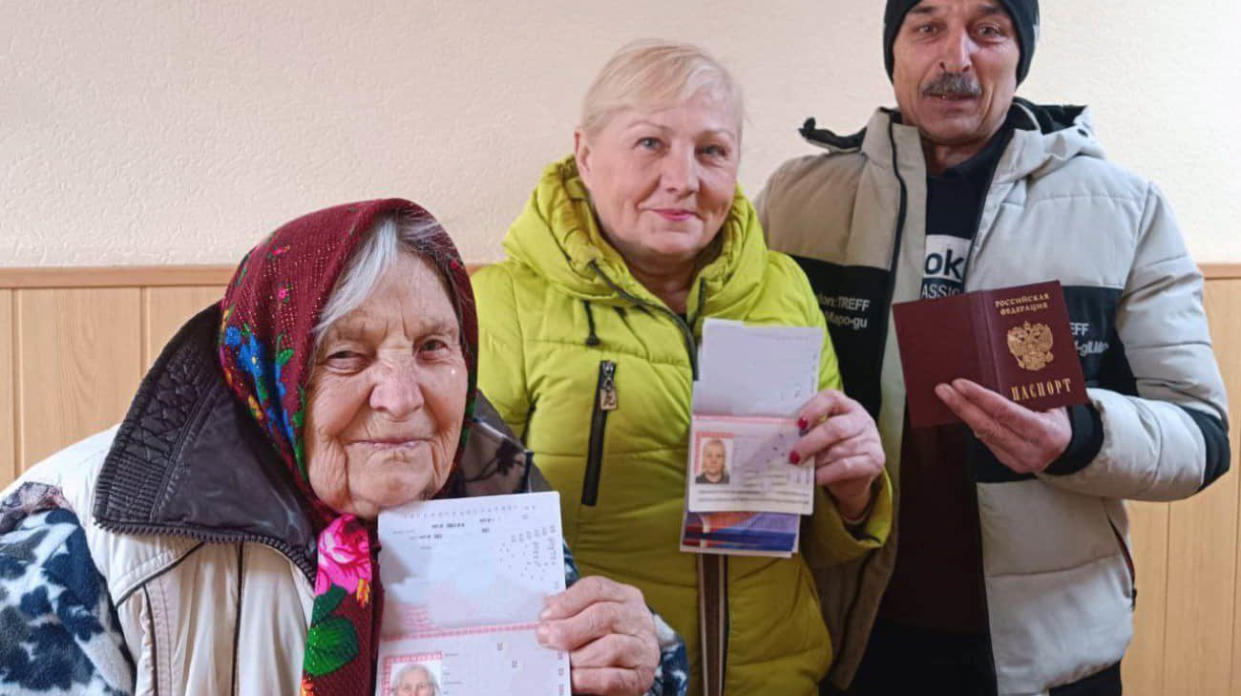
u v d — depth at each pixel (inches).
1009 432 56.7
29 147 68.6
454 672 37.1
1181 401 62.4
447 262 40.4
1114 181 63.7
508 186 78.9
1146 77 92.7
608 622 39.0
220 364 39.2
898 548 64.4
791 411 54.2
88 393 70.7
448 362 39.8
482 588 38.4
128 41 69.6
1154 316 62.5
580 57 79.4
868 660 66.1
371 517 39.0
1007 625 61.6
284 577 37.0
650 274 57.3
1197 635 97.1
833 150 70.6
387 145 75.9
